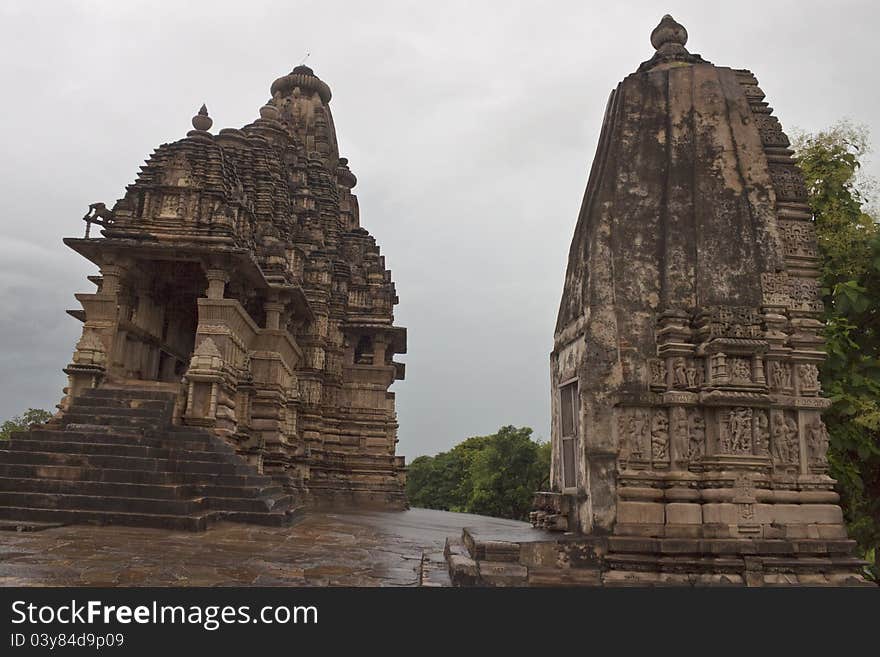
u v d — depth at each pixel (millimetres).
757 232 11320
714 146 11820
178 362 26125
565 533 10820
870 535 15180
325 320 30578
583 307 11117
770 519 9859
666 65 13031
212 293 19875
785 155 12039
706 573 9336
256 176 27750
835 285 14266
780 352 10492
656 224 11383
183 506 13602
